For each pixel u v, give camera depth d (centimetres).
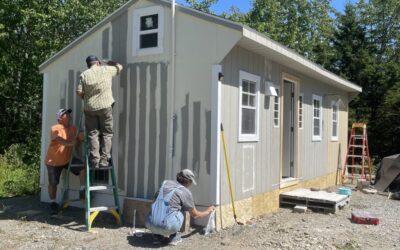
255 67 823
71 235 660
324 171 1295
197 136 707
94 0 1554
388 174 1248
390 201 1086
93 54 833
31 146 1467
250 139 803
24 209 843
